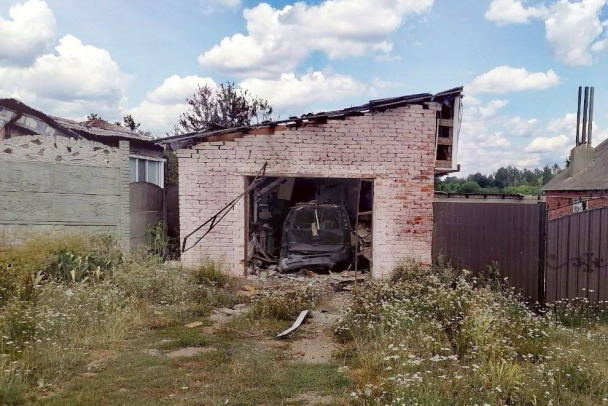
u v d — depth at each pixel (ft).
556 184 79.66
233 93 78.33
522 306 24.64
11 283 22.15
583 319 24.23
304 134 30.99
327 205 38.09
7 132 38.83
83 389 13.79
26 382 13.67
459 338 17.29
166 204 41.06
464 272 26.68
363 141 31.09
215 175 31.04
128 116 89.71
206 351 17.80
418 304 21.68
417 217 31.40
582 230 26.22
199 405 12.97
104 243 28.91
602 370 15.17
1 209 29.35
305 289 27.17
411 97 30.53
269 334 20.47
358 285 28.32
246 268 31.50
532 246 27.66
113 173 31.68
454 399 12.73
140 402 13.05
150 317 21.74
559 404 13.17
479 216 28.27
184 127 77.51
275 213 42.45
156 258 30.14
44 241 26.99
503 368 14.34
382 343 17.47
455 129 32.94
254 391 13.96
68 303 20.38
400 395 12.65
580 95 78.84
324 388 14.29
